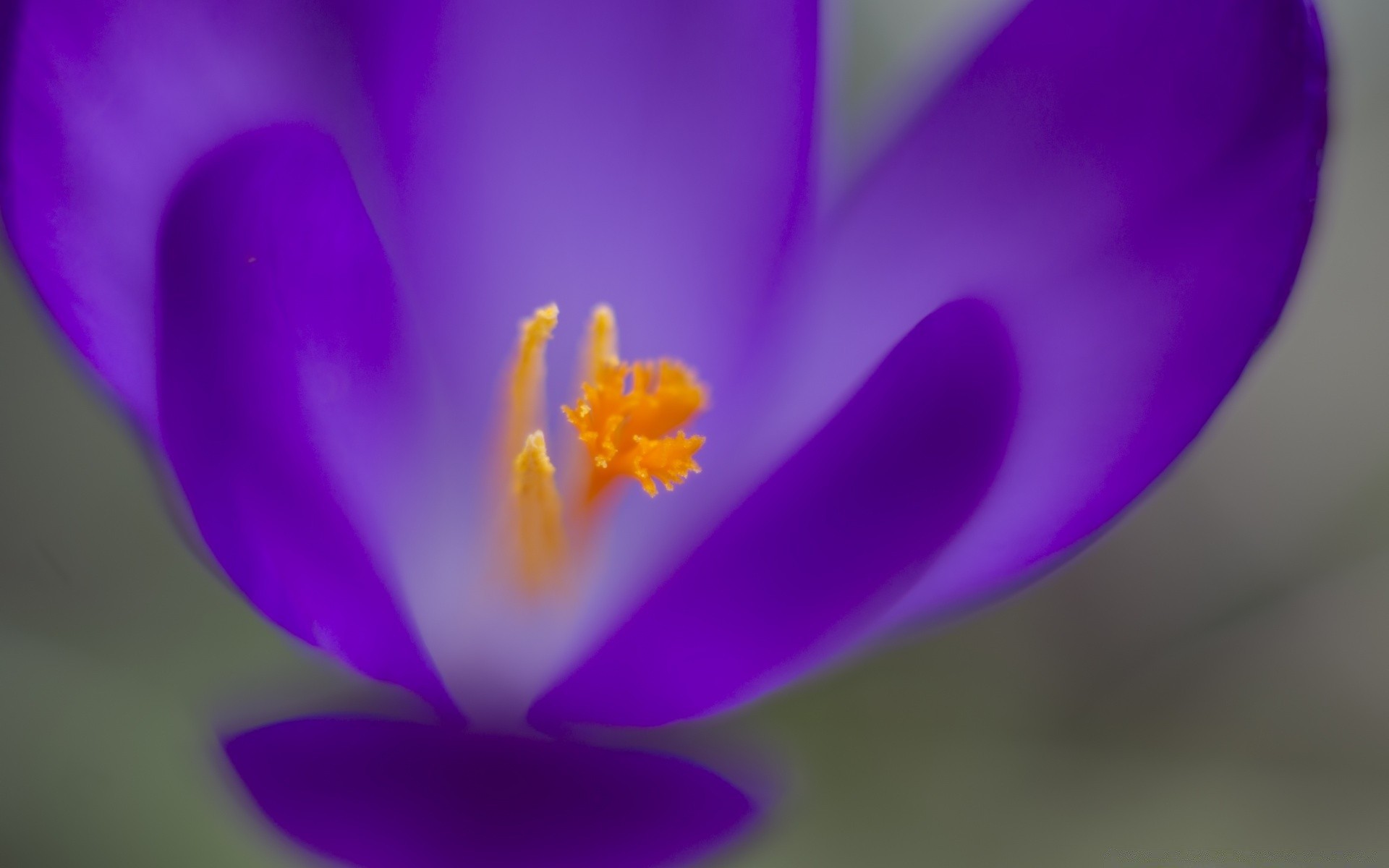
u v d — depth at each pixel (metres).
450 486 0.19
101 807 0.20
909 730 0.21
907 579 0.18
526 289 0.19
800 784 0.21
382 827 0.17
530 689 0.18
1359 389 0.23
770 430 0.19
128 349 0.17
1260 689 0.22
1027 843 0.21
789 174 0.19
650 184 0.19
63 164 0.18
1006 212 0.19
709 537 0.18
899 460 0.18
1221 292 0.18
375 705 0.17
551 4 0.19
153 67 0.18
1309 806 0.22
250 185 0.17
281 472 0.17
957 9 0.22
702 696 0.18
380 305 0.18
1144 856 0.21
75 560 0.21
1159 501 0.22
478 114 0.19
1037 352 0.18
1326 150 0.18
